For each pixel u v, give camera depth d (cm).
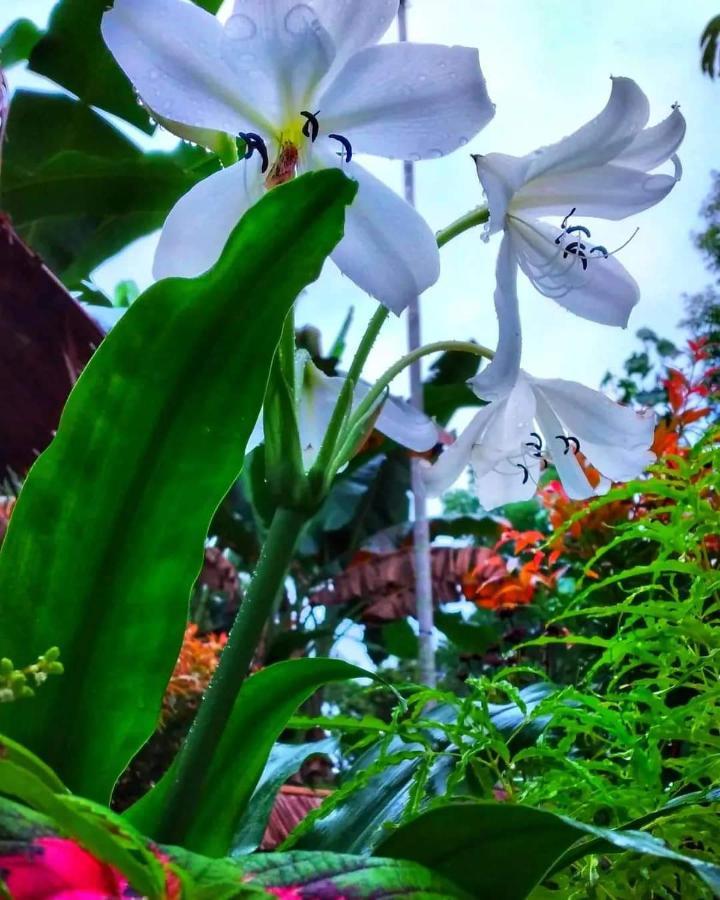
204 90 36
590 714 39
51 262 156
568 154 37
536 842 28
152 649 33
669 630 41
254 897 20
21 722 32
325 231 30
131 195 152
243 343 32
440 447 167
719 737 38
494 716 54
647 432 43
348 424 38
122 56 36
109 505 32
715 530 44
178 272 37
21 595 32
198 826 41
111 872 21
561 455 45
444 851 29
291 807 71
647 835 27
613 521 101
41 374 73
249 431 32
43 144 142
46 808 19
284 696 40
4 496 67
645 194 38
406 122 36
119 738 33
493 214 36
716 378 112
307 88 36
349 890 22
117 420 32
